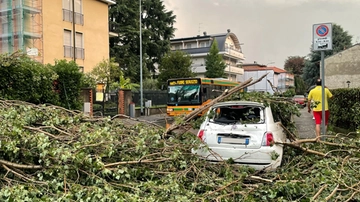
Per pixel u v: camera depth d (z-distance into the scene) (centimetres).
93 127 630
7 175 439
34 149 473
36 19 2491
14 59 1164
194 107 1900
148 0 4572
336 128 1291
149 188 418
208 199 412
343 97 1220
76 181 429
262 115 645
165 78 3616
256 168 594
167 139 627
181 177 473
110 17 4234
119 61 4103
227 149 613
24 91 1206
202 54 5722
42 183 414
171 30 4803
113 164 463
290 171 554
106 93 2147
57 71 1438
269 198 433
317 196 405
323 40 798
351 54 3734
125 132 627
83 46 2912
